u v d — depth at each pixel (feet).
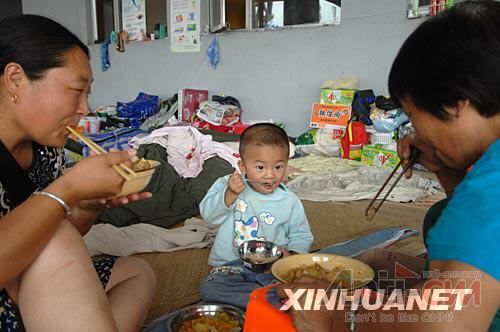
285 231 6.42
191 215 9.49
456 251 2.15
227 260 6.22
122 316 4.10
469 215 2.17
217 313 4.61
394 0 14.65
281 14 17.24
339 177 12.41
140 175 4.03
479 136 2.41
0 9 26.58
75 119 3.75
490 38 2.23
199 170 11.81
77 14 22.54
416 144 3.84
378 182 12.10
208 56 18.88
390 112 13.73
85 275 3.28
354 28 15.55
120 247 7.46
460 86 2.26
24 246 2.99
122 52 21.58
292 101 17.33
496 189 2.17
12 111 3.55
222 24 18.42
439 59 2.31
